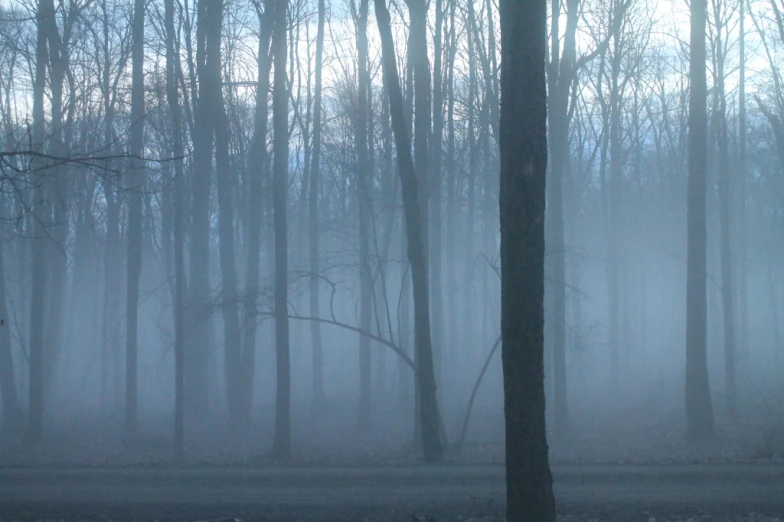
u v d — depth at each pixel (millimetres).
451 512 10984
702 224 19391
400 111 17500
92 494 12695
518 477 7992
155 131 26391
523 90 8148
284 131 19344
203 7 24641
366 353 26156
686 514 10477
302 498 12070
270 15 24875
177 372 19734
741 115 31109
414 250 17516
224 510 11469
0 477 14258
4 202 23719
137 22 22969
